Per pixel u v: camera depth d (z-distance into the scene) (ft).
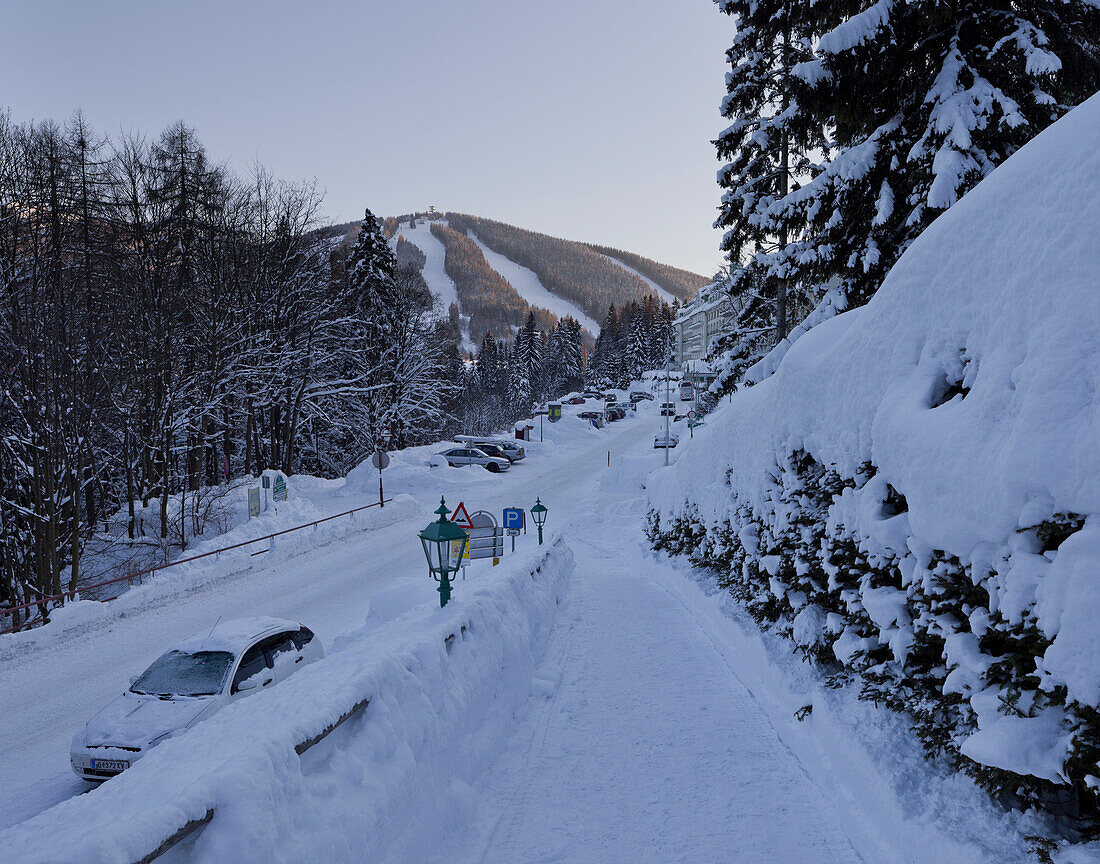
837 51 34.35
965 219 16.52
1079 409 11.27
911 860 12.75
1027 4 34.86
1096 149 12.71
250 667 29.40
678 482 50.75
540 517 62.08
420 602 35.91
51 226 83.82
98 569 83.56
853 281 41.70
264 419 143.43
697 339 394.11
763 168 64.34
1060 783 11.26
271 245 125.70
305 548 75.51
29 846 9.61
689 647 29.58
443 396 183.93
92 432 76.95
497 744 19.13
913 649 15.80
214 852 8.87
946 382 16.39
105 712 27.07
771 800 16.49
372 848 11.69
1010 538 12.22
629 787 17.34
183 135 109.70
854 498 19.58
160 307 94.43
